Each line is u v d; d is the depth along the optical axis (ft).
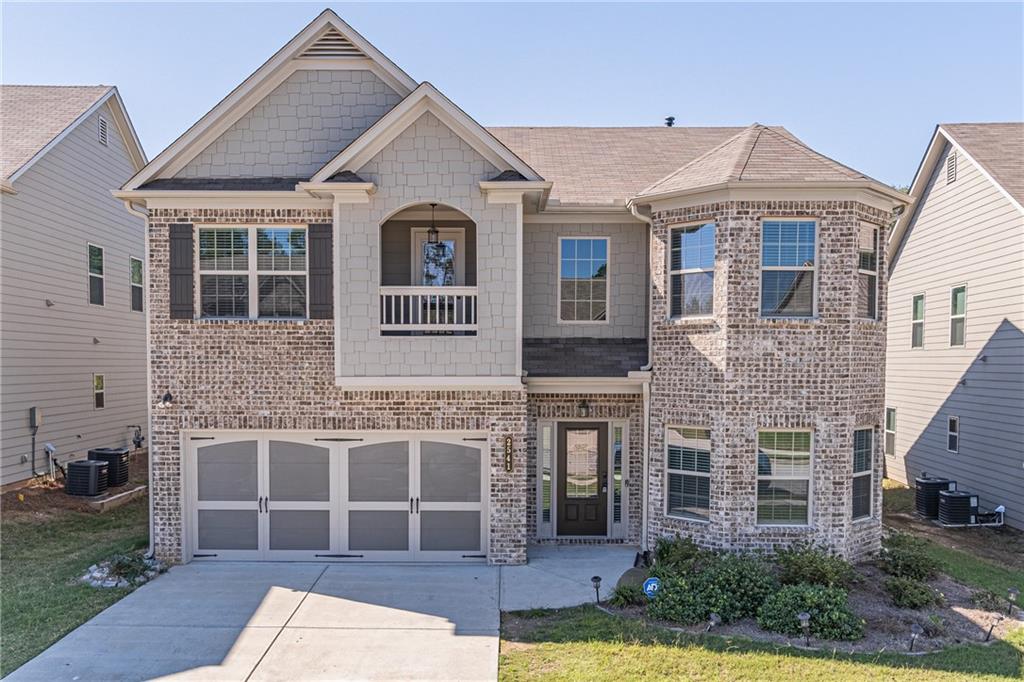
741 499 33.17
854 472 34.83
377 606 28.91
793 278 33.40
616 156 46.42
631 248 39.68
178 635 25.94
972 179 49.65
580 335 39.88
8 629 26.27
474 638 25.66
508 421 34.50
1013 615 28.04
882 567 33.17
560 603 29.25
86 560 34.58
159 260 34.83
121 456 50.31
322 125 36.47
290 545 35.58
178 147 35.47
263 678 22.62
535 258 39.75
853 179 31.99
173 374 34.88
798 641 25.04
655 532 35.83
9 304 46.47
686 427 35.06
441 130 33.58
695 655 23.90
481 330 33.76
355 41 35.83
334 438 35.35
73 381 53.88
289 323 34.76
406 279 38.83
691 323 34.53
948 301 52.95
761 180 32.14
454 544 35.37
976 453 48.85
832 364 33.09
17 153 48.26
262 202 34.68
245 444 35.55
